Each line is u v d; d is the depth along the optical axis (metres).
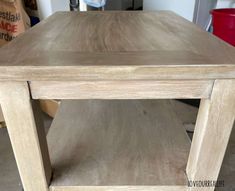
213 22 1.39
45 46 0.48
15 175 0.94
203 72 0.38
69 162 0.59
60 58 0.40
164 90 0.40
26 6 1.33
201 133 0.46
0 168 0.98
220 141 0.46
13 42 0.51
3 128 1.20
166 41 0.52
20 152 0.47
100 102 0.85
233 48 0.46
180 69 0.37
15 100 0.41
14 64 0.37
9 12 1.14
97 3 1.30
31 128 0.44
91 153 0.62
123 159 0.60
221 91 0.40
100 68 0.37
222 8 1.56
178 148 0.64
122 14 0.90
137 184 0.53
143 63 0.38
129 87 0.40
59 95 0.40
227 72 0.38
